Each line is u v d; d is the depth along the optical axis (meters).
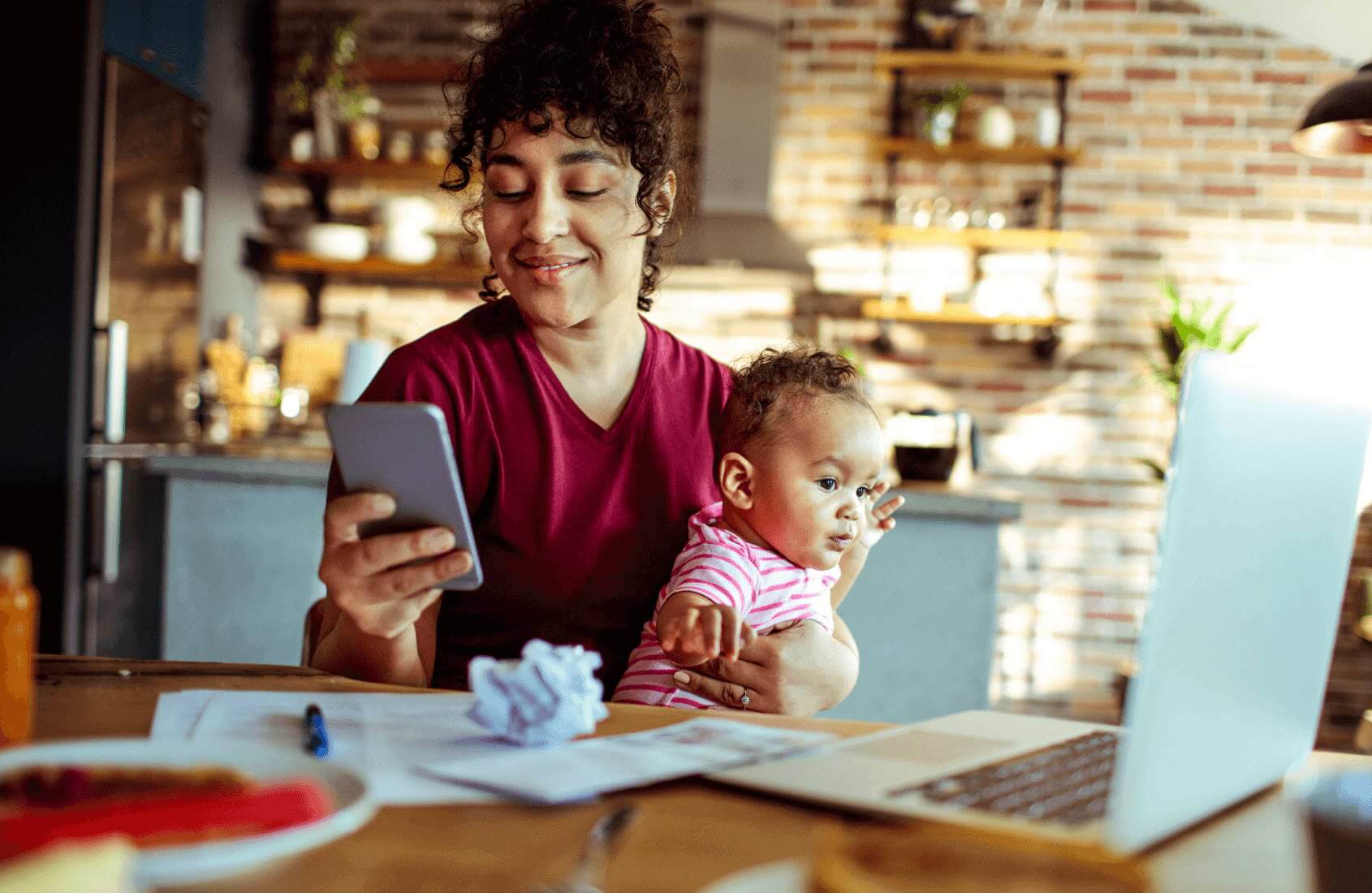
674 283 4.76
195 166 3.99
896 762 0.78
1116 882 0.41
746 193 4.55
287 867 0.56
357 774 0.65
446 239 4.82
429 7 4.85
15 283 3.14
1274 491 0.64
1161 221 4.58
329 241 4.59
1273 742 0.72
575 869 0.58
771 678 1.16
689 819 0.66
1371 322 4.48
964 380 4.66
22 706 0.75
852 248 4.70
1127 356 4.58
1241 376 0.60
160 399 3.71
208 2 4.25
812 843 0.63
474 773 0.72
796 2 4.71
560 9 1.24
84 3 3.13
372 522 0.90
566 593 1.32
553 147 1.23
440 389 1.32
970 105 4.66
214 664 1.08
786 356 1.41
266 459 3.26
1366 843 0.46
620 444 1.36
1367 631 3.91
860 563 1.41
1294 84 4.53
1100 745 0.86
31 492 3.14
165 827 0.54
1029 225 4.60
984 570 2.98
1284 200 4.53
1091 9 4.61
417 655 1.14
